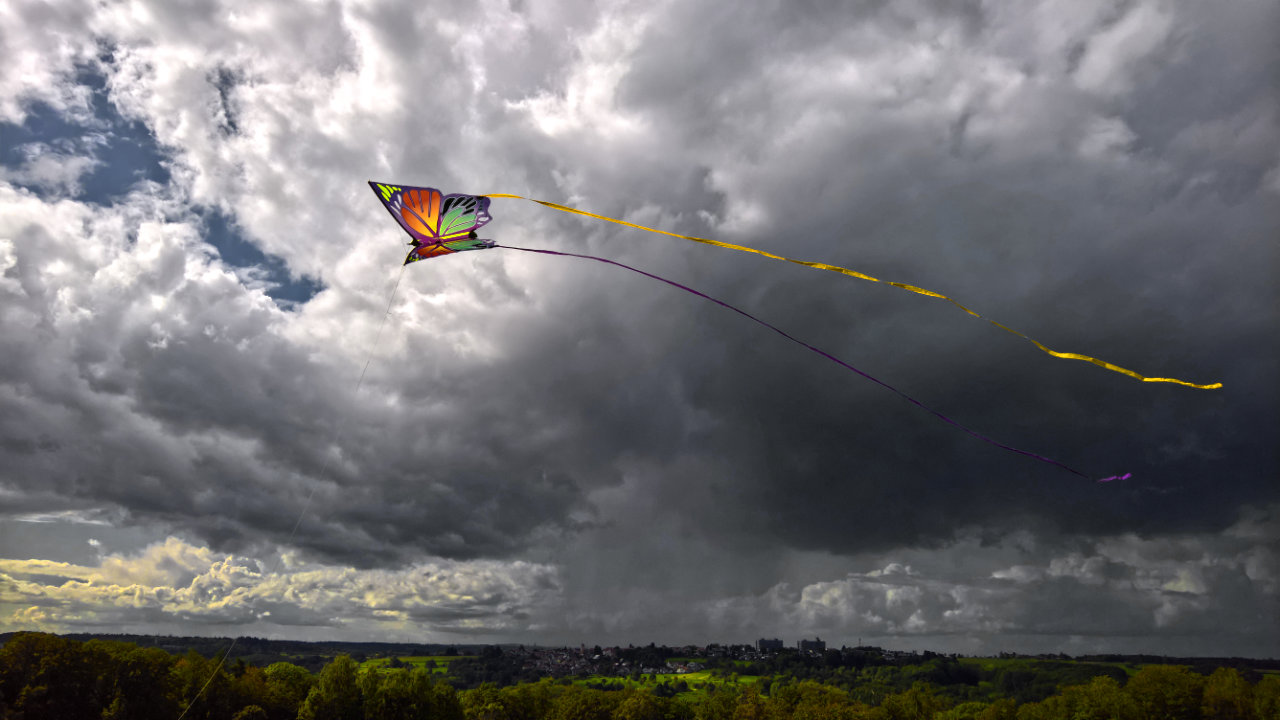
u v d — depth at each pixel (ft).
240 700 485.97
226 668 542.57
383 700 506.07
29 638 395.34
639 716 654.53
